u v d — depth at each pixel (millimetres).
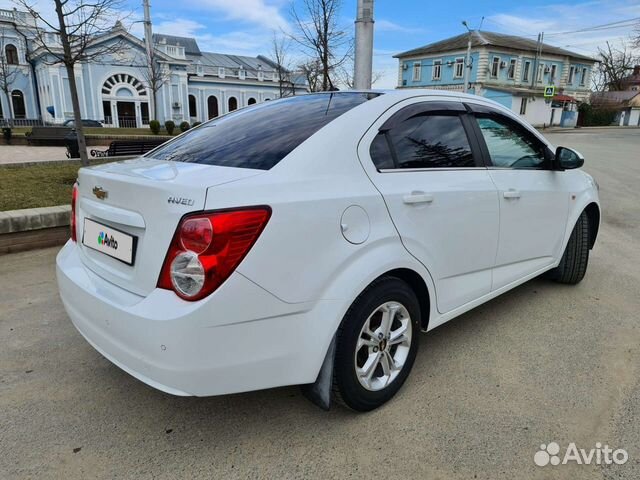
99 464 2020
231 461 2043
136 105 40312
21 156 13984
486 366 2799
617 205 7902
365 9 7262
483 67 39375
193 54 54312
